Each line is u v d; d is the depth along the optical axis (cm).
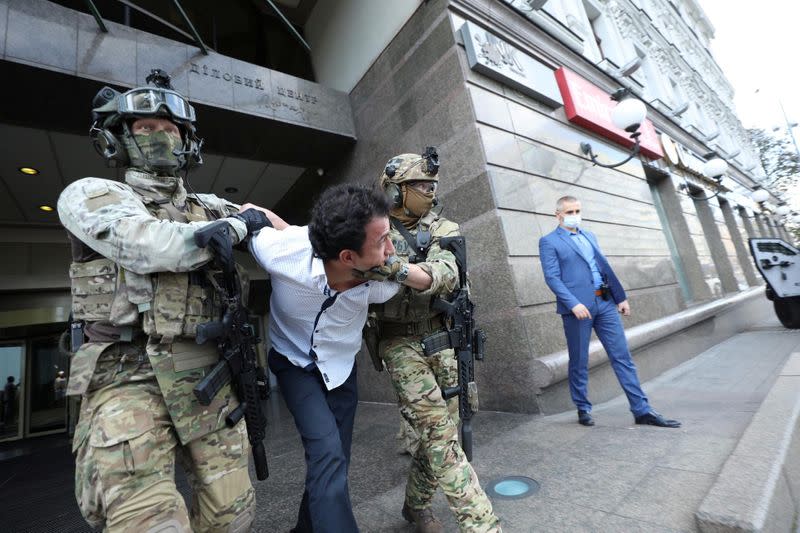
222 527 117
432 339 157
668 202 834
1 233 639
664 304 616
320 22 668
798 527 161
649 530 160
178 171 147
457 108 420
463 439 167
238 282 130
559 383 367
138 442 101
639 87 859
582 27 735
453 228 181
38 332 855
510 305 370
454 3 440
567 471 228
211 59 452
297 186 660
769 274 655
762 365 453
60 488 345
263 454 132
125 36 395
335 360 151
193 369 116
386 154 515
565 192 495
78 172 512
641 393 294
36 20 349
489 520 138
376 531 189
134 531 94
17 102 369
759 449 186
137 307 110
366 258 120
